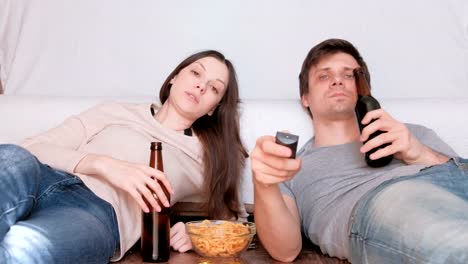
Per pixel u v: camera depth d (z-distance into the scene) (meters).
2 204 1.36
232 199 2.05
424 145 1.74
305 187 1.84
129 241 1.74
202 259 1.73
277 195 1.59
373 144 1.59
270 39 2.66
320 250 1.89
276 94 2.66
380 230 1.39
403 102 2.26
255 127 2.22
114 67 2.70
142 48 2.70
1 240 1.35
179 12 2.68
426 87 2.63
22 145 1.85
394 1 2.63
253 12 2.66
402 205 1.37
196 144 1.99
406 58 2.63
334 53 1.91
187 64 2.05
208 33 2.68
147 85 2.70
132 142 1.89
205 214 2.10
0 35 2.71
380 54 2.64
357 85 1.80
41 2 2.72
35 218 1.47
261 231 1.65
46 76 2.71
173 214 2.12
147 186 1.67
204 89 1.99
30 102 2.30
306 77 1.97
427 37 2.63
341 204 1.70
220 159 2.02
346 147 1.84
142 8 2.69
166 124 2.02
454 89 2.62
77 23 2.71
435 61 2.63
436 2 2.62
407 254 1.29
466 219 1.25
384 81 2.64
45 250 1.34
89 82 2.71
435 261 1.20
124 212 1.75
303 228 1.86
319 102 1.89
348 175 1.76
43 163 1.75
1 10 2.70
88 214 1.61
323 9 2.64
